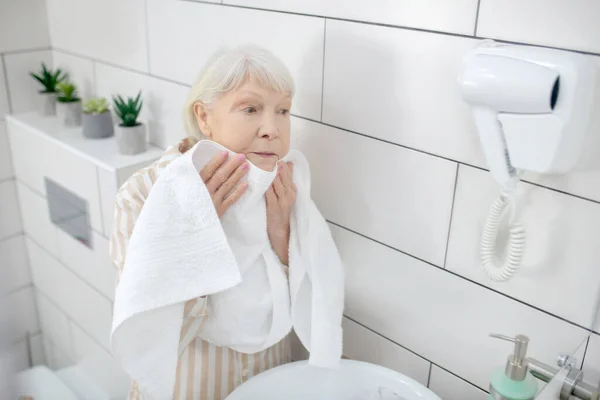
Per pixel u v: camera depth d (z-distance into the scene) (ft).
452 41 2.76
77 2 5.08
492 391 2.80
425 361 3.45
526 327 2.93
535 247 2.78
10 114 5.65
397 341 3.56
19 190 5.93
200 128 3.06
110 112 5.01
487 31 2.64
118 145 4.62
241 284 3.11
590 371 2.75
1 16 5.28
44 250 5.90
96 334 5.55
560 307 2.77
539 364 2.74
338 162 3.47
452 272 3.14
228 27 3.81
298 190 3.24
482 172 2.84
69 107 5.22
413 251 3.28
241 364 3.42
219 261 2.82
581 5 2.34
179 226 2.79
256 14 3.60
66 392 4.83
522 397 2.73
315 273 3.28
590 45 2.36
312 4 3.28
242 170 2.88
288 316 3.29
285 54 3.53
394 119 3.11
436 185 3.04
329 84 3.35
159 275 2.76
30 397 2.68
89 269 5.25
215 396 3.38
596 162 2.49
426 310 3.34
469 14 2.67
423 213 3.15
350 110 3.30
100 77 5.15
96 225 4.85
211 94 2.87
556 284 2.76
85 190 4.80
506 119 2.43
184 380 3.30
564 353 2.82
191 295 2.80
